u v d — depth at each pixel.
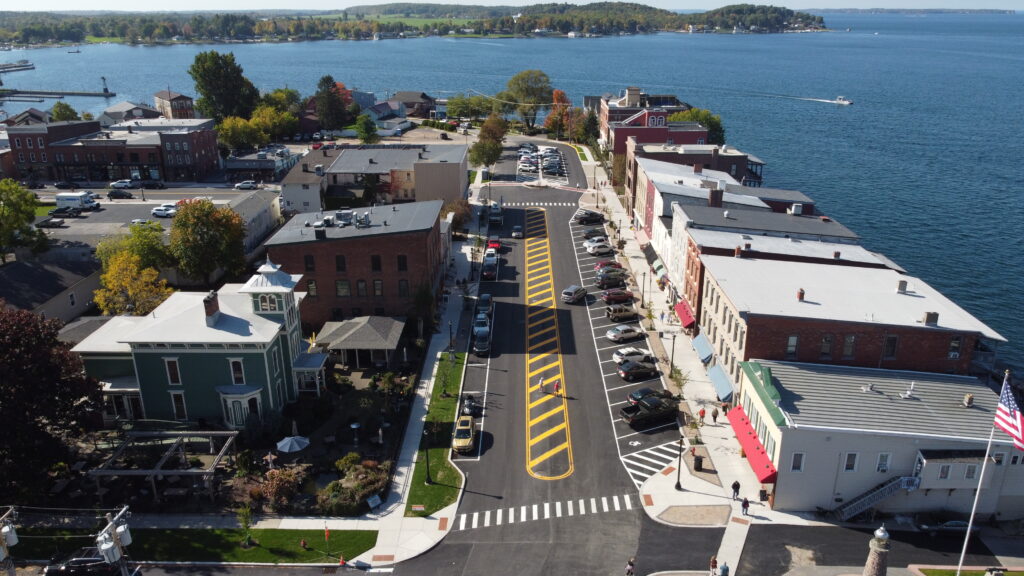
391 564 46.34
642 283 94.31
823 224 85.81
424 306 78.06
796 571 45.47
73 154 148.50
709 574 45.19
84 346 62.69
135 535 48.91
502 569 45.81
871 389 55.50
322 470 55.66
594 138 182.38
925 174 169.12
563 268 100.38
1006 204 144.50
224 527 49.84
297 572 45.69
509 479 55.22
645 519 50.59
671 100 190.88
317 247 79.50
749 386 57.69
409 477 55.50
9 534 35.56
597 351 76.06
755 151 196.12
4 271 83.00
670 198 95.50
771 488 51.91
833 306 61.31
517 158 171.00
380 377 69.19
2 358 50.66
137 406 62.66
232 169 150.62
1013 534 49.62
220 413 61.59
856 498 51.41
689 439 60.00
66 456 55.41
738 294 63.59
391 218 85.56
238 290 68.94
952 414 52.69
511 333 80.44
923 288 66.69
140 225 92.69
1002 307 98.19
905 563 46.38
